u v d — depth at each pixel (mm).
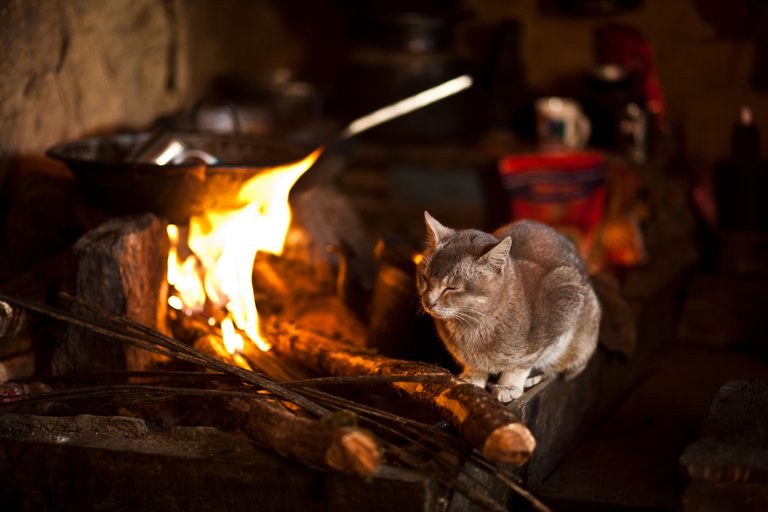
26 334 1853
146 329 1719
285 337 1903
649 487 1759
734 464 1529
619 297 2064
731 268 2479
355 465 1473
